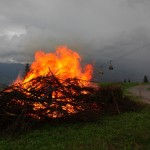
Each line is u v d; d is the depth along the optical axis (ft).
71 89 66.33
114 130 52.60
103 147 41.01
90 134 50.29
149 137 43.98
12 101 57.47
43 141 46.42
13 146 43.60
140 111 75.25
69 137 48.47
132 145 41.47
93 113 61.57
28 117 56.95
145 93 174.29
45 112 59.06
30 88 63.67
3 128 55.26
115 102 72.18
